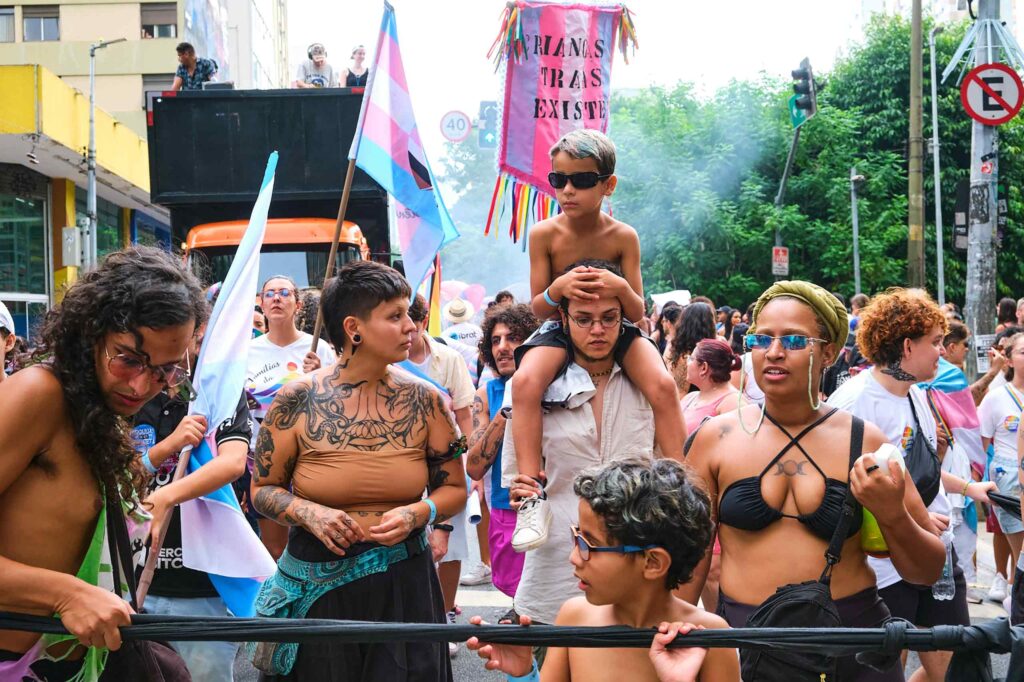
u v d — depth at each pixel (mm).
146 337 2605
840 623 2967
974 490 4820
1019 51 12523
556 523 4102
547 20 5898
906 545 3045
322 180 12656
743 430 3299
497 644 2570
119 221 32281
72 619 2521
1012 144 28016
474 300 15180
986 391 7719
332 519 3512
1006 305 11383
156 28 44688
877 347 4422
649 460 2762
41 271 27062
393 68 5344
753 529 3186
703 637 2451
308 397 3693
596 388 4195
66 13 44500
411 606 3660
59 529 2662
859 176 22266
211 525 4203
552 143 5914
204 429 3945
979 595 7371
